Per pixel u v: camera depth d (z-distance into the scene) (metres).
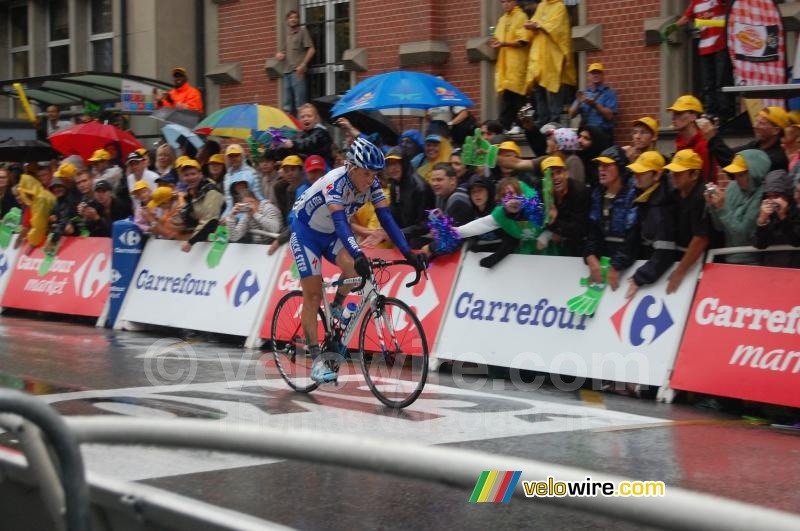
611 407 14.58
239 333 21.17
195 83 34.38
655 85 22.42
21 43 42.66
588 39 23.27
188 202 23.25
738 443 12.17
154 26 34.00
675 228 15.34
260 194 22.48
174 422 4.54
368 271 13.91
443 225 17.77
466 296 17.86
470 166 18.94
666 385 14.96
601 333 15.92
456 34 26.69
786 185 13.97
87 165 29.08
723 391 14.23
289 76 30.09
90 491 5.21
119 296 24.34
